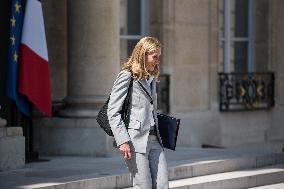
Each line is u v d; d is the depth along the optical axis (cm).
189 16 2473
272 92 2809
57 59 2181
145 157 1239
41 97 1900
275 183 1958
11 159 1783
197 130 2508
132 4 2406
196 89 2503
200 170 1869
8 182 1593
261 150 2250
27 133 1950
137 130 1238
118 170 1764
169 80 2412
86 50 2067
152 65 1248
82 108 2061
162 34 2408
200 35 2511
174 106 2431
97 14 2062
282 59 2845
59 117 2083
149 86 1255
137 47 1248
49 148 2070
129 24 2402
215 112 2580
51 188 1545
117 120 1228
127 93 1244
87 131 2039
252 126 2731
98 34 2064
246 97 2705
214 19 2550
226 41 2694
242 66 2759
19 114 1948
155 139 1259
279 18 2828
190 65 2481
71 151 2052
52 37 2169
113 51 2078
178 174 1809
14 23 1870
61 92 2189
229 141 2639
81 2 2066
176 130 1263
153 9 2419
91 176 1659
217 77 2581
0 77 2070
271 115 2809
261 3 2795
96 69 2066
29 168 1808
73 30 2078
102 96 2064
